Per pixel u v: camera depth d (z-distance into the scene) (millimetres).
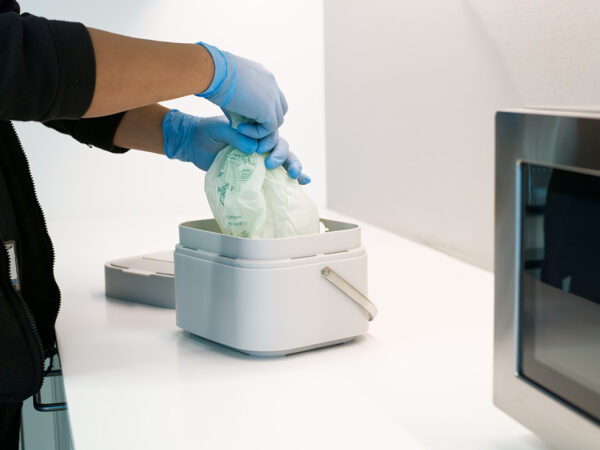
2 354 828
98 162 2098
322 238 905
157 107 1148
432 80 1605
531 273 621
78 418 745
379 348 947
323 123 2264
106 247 1698
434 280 1345
